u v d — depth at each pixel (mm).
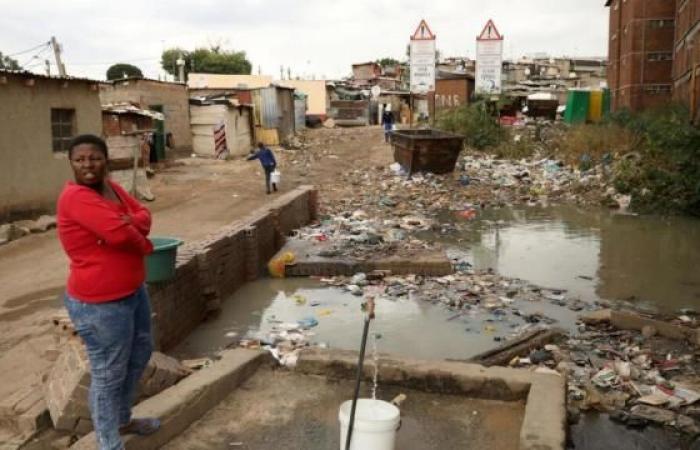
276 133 32656
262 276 10867
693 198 16438
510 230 14719
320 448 4543
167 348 7375
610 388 6191
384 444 4078
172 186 19609
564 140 24719
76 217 3639
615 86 38094
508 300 9180
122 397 4207
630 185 18047
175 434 4695
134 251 3869
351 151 30562
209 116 27359
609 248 12844
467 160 24453
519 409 5070
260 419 4965
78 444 4219
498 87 29547
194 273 8352
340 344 7586
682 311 8789
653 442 5297
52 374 5180
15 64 34938
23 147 12992
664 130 19031
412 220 15281
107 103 23578
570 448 5184
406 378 5441
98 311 3781
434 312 8734
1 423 4871
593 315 8195
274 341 7625
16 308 7824
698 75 22844
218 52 70688
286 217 13359
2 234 11805
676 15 30250
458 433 4715
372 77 66875
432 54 30250
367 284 10133
